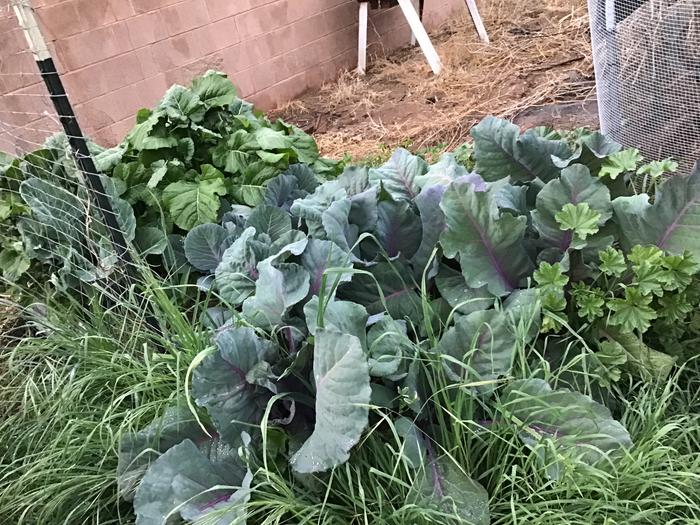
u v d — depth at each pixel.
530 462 1.50
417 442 1.54
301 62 5.43
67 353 2.08
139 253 2.46
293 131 3.04
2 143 3.15
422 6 5.76
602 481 1.46
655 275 1.70
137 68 4.40
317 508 1.52
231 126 2.90
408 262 2.00
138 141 2.65
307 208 2.10
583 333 1.84
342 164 3.07
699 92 2.35
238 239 2.11
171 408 1.74
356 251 2.00
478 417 1.67
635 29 2.42
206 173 2.63
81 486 1.75
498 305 1.75
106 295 2.21
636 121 2.58
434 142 3.99
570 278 1.88
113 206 2.41
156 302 2.10
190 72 4.70
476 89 4.54
